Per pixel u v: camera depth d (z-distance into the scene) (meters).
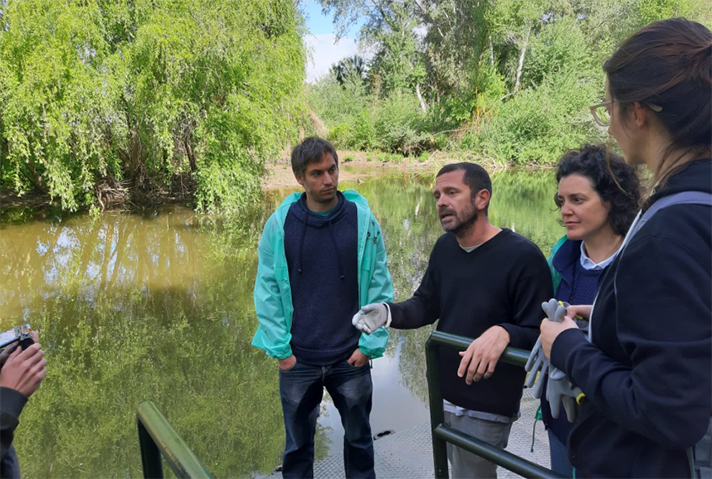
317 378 2.34
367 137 25.33
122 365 4.54
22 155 10.02
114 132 10.42
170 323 5.47
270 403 3.88
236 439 3.39
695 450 0.94
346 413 2.38
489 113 23.25
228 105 11.11
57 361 4.62
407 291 6.14
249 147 11.73
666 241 0.86
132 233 9.53
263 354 4.74
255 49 11.39
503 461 1.34
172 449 1.11
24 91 9.08
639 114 0.96
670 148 0.94
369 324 1.87
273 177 15.76
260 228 9.93
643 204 0.98
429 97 27.77
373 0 27.31
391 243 8.59
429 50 25.92
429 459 2.68
